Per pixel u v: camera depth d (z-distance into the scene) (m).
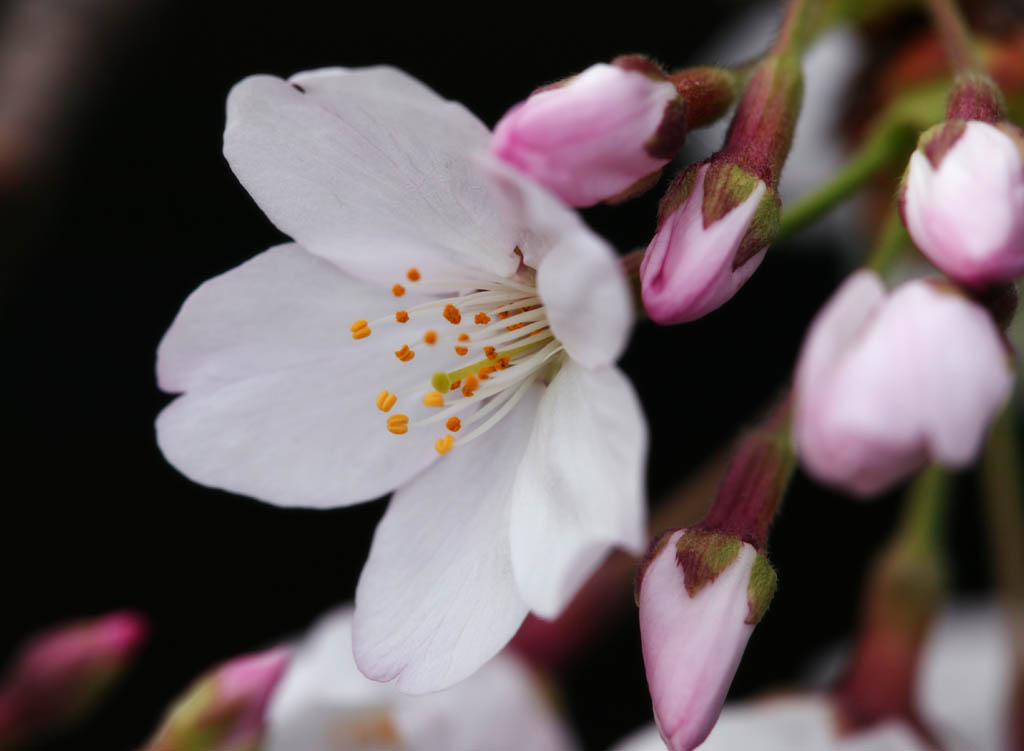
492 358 0.19
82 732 0.28
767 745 0.21
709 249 0.18
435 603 0.18
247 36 0.30
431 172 0.18
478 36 0.30
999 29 0.23
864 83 0.24
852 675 0.21
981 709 0.23
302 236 0.18
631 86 0.18
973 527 0.29
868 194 0.24
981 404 0.17
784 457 0.18
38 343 0.30
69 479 0.29
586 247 0.17
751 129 0.18
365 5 0.30
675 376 0.30
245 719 0.20
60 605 0.29
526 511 0.18
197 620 0.29
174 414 0.19
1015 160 0.17
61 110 0.23
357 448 0.19
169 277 0.30
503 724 0.21
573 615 0.21
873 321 0.17
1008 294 0.17
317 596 0.29
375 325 0.19
